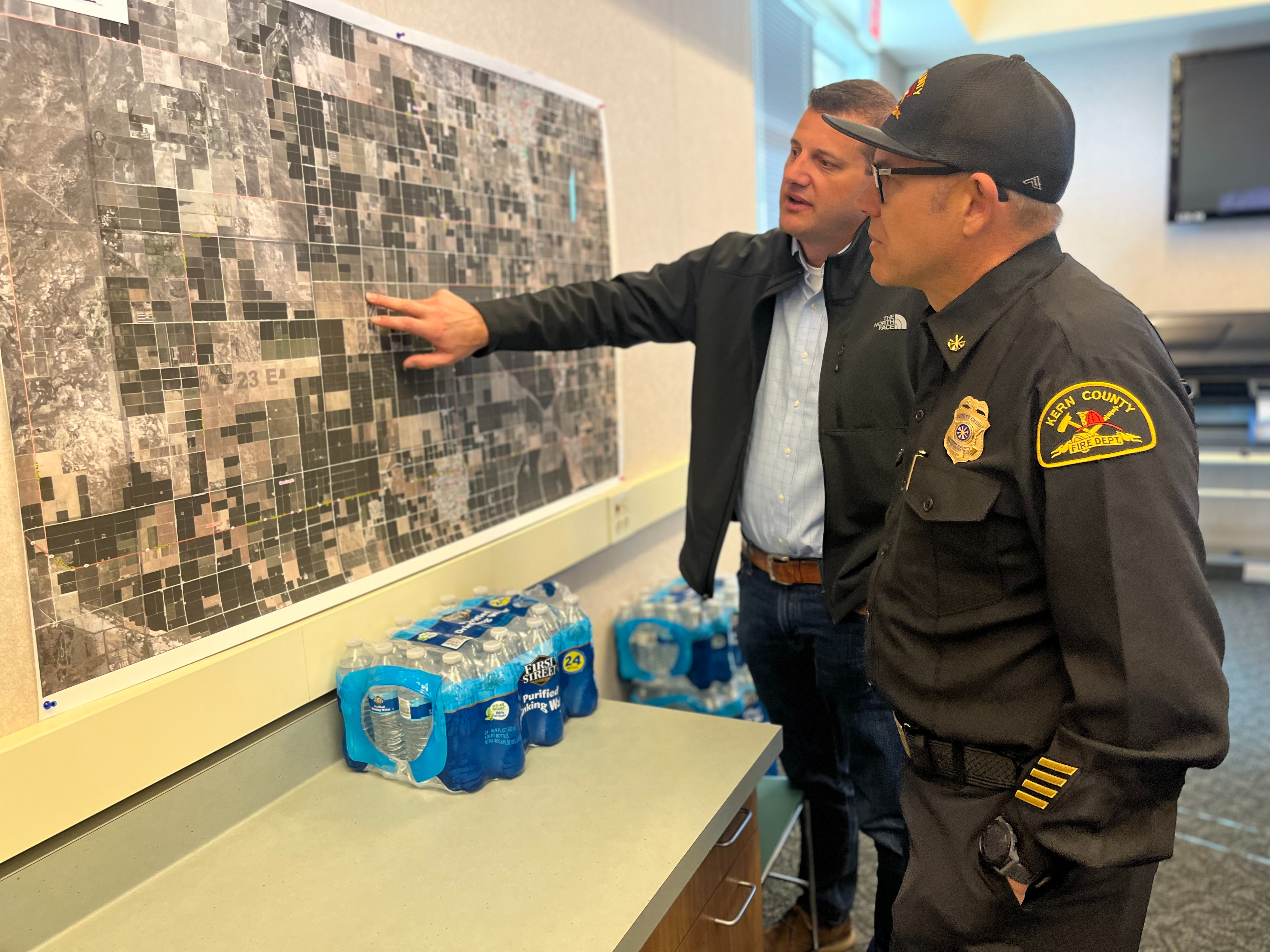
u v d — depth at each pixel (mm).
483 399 1770
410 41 1527
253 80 1250
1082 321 976
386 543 1525
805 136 1599
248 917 1071
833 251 1677
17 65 982
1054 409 946
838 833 2049
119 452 1104
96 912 1094
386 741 1359
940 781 1132
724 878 1407
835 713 1918
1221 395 4777
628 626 2420
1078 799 914
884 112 1586
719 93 2998
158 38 1123
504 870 1138
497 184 1781
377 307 1484
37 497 1022
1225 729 888
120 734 1096
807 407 1732
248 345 1262
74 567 1062
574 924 1033
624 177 2379
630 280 1815
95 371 1075
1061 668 1027
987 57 1045
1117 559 893
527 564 1898
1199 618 890
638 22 2426
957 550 1055
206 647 1216
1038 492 969
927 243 1063
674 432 2748
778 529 1788
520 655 1405
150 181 1122
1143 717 880
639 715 1559
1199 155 4977
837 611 1652
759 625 1889
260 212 1270
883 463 1590
